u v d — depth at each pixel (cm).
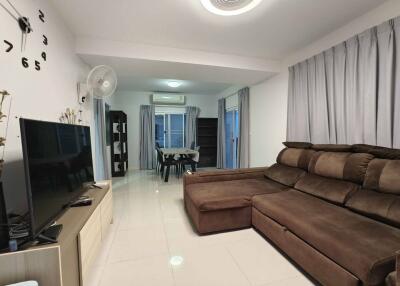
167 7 215
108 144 519
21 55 153
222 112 671
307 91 309
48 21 198
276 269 174
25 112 157
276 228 198
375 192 181
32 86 168
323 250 146
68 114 246
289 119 345
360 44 233
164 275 168
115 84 283
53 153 137
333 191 212
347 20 245
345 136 254
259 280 161
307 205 204
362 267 118
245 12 223
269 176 319
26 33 159
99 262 184
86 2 206
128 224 260
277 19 240
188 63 322
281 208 199
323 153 248
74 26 252
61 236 119
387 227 155
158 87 618
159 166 628
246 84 467
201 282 160
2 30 132
